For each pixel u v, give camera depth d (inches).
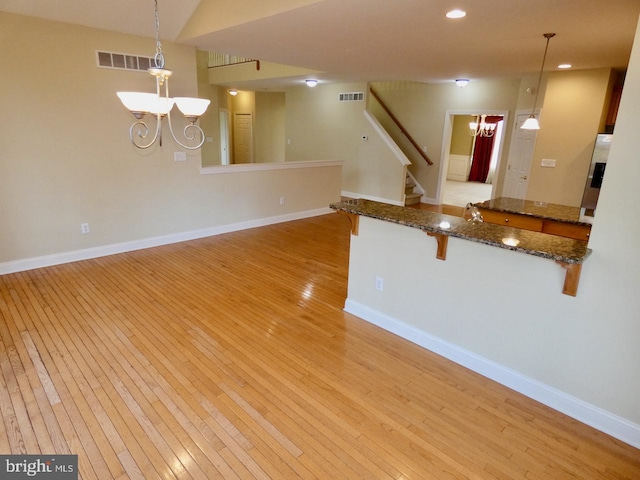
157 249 185.6
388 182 307.7
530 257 84.5
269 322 120.9
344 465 70.4
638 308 73.3
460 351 101.3
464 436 78.0
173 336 111.0
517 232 92.4
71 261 164.2
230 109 448.5
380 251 115.6
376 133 306.3
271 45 161.8
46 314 121.0
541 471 70.4
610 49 150.0
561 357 84.2
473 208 123.7
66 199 157.8
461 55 170.9
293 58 189.9
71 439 74.0
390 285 115.1
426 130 320.2
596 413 81.1
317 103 341.7
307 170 254.7
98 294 135.9
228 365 98.5
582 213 136.8
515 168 260.2
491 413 84.7
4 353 100.3
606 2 98.7
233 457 71.3
